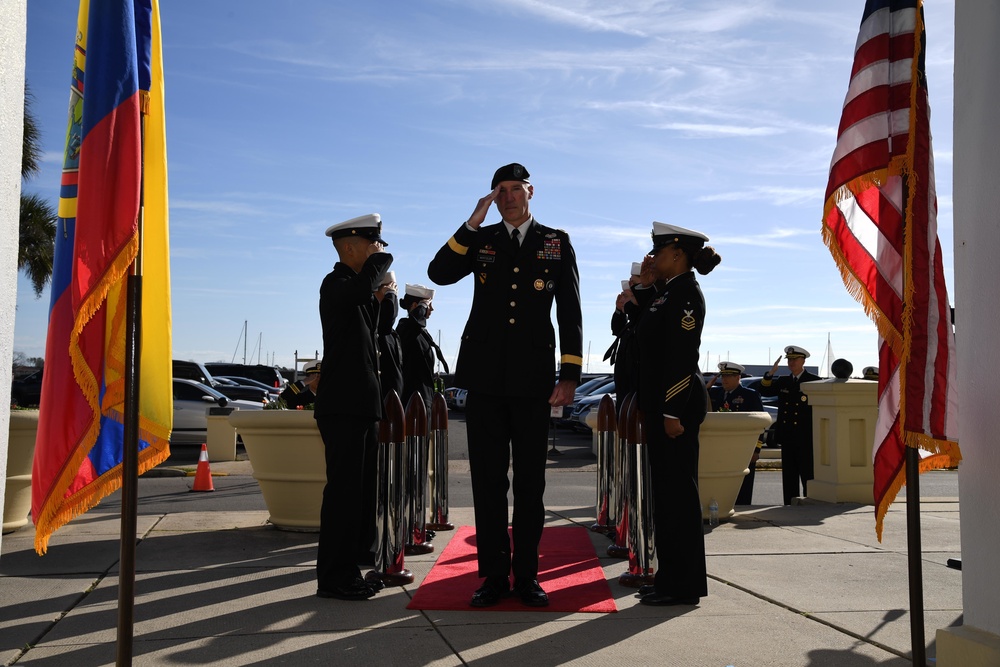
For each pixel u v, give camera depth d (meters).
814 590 5.11
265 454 7.12
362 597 4.87
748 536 7.02
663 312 4.88
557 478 13.44
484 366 4.84
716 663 3.75
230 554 6.27
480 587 4.83
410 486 6.34
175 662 3.74
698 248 4.96
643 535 5.27
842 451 9.45
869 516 8.23
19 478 7.24
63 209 3.52
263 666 3.70
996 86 3.34
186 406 19.47
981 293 3.38
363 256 5.27
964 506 3.41
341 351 5.03
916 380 3.46
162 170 3.70
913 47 3.68
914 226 3.53
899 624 4.36
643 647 3.98
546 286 4.94
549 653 3.89
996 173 3.32
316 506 7.18
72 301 3.30
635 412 5.34
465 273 5.08
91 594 4.99
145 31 3.52
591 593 5.02
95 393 3.38
